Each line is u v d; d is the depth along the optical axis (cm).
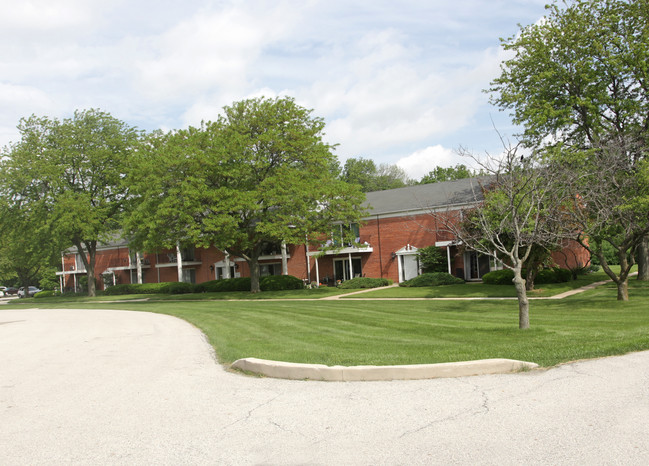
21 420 647
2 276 6322
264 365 852
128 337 1487
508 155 1285
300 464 458
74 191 4262
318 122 3469
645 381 664
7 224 4362
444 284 3156
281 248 4212
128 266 5544
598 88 2577
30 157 4091
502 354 855
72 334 1639
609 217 1644
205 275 4984
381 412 597
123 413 657
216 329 1511
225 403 682
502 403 602
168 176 3064
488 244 2233
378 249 3809
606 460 425
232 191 3023
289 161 3412
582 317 1428
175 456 493
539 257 2262
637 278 2733
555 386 662
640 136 1997
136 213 3148
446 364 755
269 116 3319
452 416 565
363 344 1072
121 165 4272
